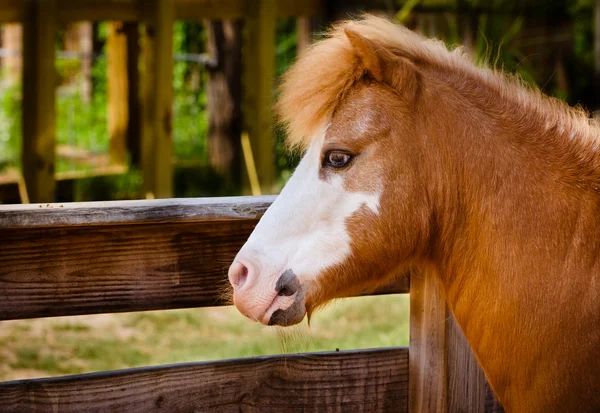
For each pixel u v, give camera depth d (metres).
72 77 17.53
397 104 2.72
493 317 2.76
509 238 2.72
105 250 2.90
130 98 11.61
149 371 2.96
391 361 3.26
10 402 2.80
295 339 3.12
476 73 2.85
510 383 2.77
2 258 2.78
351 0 10.27
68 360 5.88
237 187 11.09
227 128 11.62
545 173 2.72
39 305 2.84
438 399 3.29
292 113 2.80
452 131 2.74
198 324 6.83
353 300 7.38
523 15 10.45
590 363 2.62
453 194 2.77
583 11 10.94
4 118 14.68
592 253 2.65
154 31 9.20
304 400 3.16
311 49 2.86
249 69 9.70
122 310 2.94
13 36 17.84
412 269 3.24
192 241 3.00
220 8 9.55
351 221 2.73
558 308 2.66
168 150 9.35
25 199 9.15
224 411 3.06
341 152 2.72
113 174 10.66
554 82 10.82
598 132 2.79
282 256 2.72
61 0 8.89
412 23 9.97
